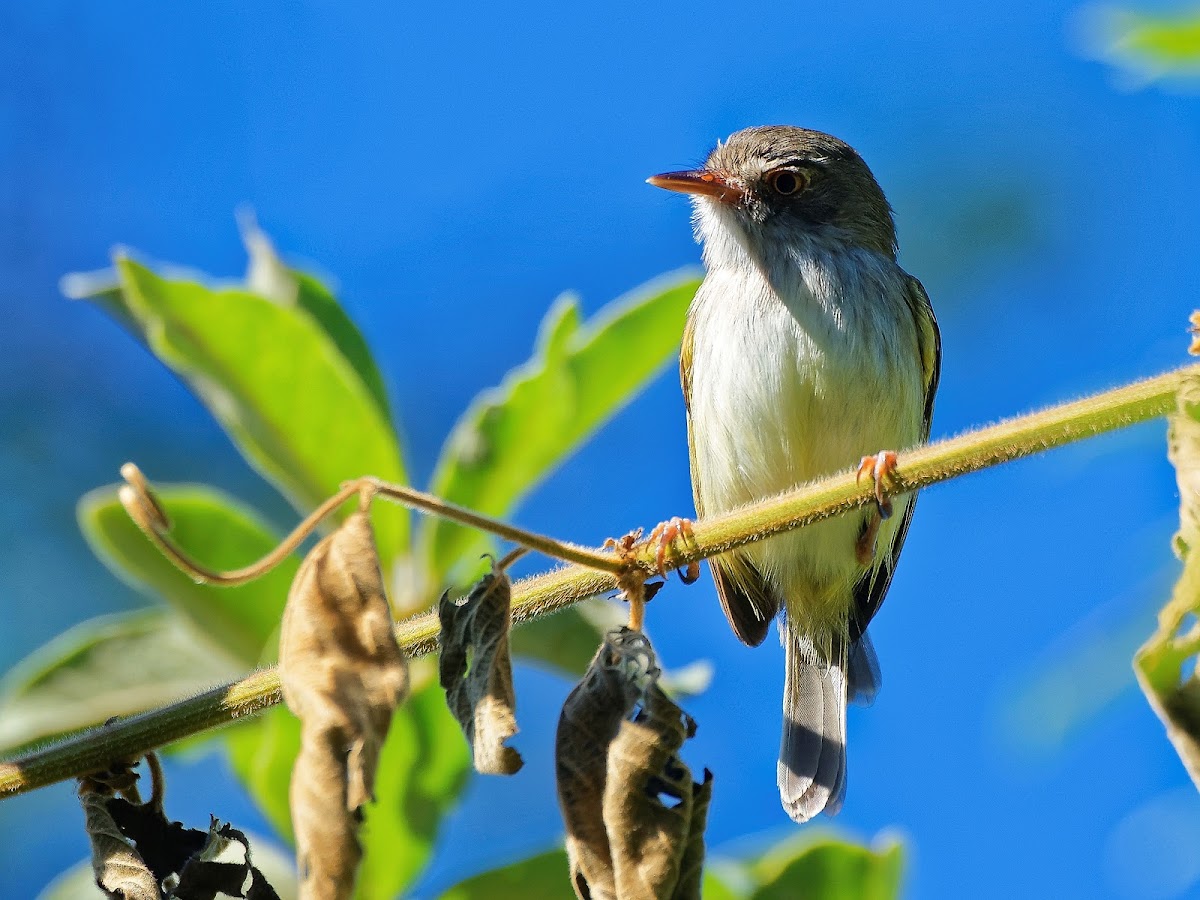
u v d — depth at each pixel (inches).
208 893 234.2
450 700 223.9
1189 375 220.5
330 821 191.9
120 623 322.7
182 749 336.2
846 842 293.7
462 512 226.4
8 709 312.3
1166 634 206.4
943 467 278.4
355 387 305.9
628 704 221.8
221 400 304.0
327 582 204.7
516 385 316.5
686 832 215.9
